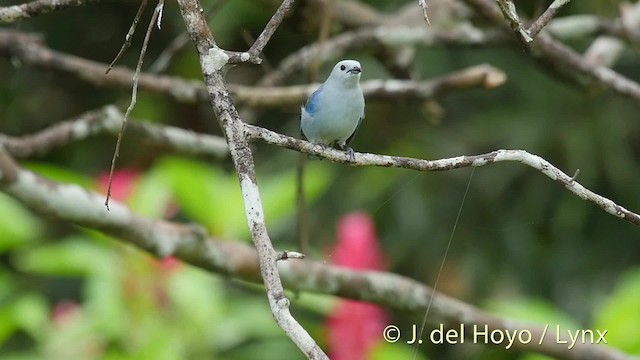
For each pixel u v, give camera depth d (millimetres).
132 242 7824
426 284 15898
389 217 16031
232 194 9852
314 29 10734
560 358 8375
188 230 8000
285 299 4066
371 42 10727
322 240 15711
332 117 7664
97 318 9008
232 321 9531
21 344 12375
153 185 9828
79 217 7664
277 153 16219
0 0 15328
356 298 8352
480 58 16188
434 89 10305
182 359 9000
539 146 15852
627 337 8766
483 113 16453
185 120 17156
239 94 9930
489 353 13031
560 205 15812
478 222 15961
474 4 9617
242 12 15109
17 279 14555
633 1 16188
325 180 9859
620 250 16000
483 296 15734
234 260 8078
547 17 5293
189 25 4680
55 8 5820
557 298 15664
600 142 15766
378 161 5129
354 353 9172
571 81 10438
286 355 10859
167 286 9273
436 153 15898
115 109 9562
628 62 16516
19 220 9531
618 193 16000
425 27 10828
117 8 17203
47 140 9344
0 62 17469
